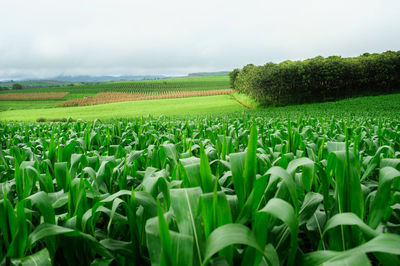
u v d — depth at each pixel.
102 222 2.64
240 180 1.65
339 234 1.62
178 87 146.88
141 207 1.85
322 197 1.95
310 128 6.52
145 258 1.72
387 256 1.12
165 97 100.88
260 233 1.29
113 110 69.88
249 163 1.63
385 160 2.33
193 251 1.23
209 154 3.13
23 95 125.12
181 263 1.13
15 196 2.87
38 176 2.27
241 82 90.94
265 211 1.21
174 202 1.39
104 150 5.12
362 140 4.82
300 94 68.81
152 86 152.12
